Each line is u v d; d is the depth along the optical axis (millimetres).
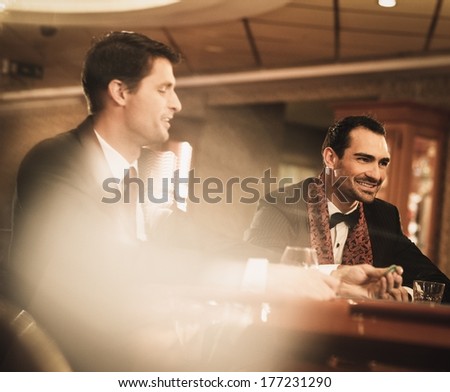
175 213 2475
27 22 6570
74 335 1926
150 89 2176
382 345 1459
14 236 2115
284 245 2793
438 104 6996
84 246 1949
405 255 2891
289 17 5809
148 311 1876
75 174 2055
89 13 6246
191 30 6434
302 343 1626
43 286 1963
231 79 8414
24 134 11180
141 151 2408
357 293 2078
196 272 1885
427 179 6605
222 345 1849
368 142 2732
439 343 1399
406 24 5844
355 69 7398
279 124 9234
